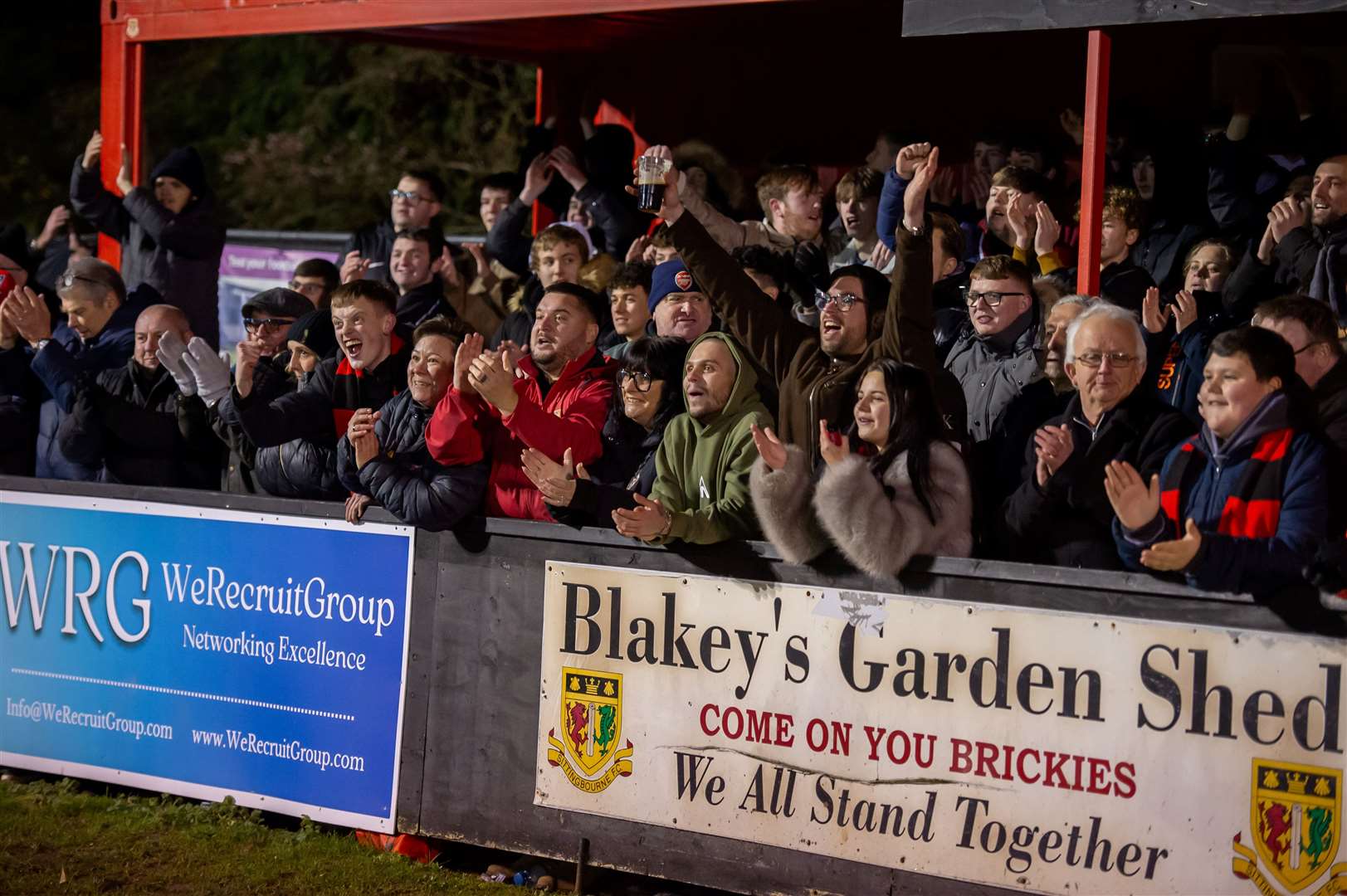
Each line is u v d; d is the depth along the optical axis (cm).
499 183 1138
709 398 614
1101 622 525
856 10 1024
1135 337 553
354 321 736
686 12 1048
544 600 638
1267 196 885
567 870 659
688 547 604
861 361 630
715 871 600
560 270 901
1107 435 552
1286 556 489
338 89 2869
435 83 2827
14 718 796
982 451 640
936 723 556
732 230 892
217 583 729
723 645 598
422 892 634
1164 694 516
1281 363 511
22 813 739
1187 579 510
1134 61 998
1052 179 934
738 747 595
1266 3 637
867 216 846
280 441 730
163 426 798
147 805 747
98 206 1129
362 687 687
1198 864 511
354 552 688
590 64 1272
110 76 1138
